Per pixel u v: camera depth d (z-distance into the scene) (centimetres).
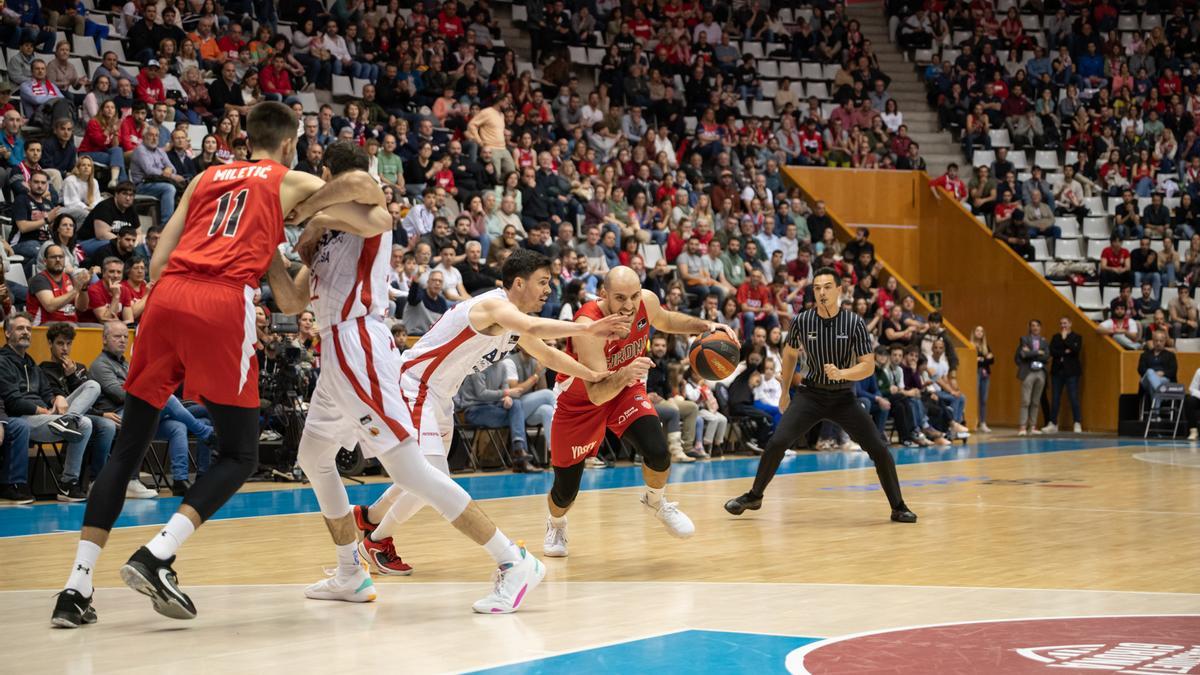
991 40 2344
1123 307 1880
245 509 868
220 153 1349
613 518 809
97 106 1340
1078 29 2353
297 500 932
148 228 1260
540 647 402
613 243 1534
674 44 2058
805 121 2092
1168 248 2011
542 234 1424
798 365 1498
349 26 1708
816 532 729
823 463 1304
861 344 770
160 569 418
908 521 774
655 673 363
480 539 468
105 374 977
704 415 1377
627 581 546
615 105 1945
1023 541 684
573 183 1652
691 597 502
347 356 457
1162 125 2216
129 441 446
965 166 2219
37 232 1141
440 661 381
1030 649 391
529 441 1266
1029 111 2214
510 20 2072
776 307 1644
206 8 1559
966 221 2083
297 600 496
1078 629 425
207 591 520
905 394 1582
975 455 1409
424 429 524
